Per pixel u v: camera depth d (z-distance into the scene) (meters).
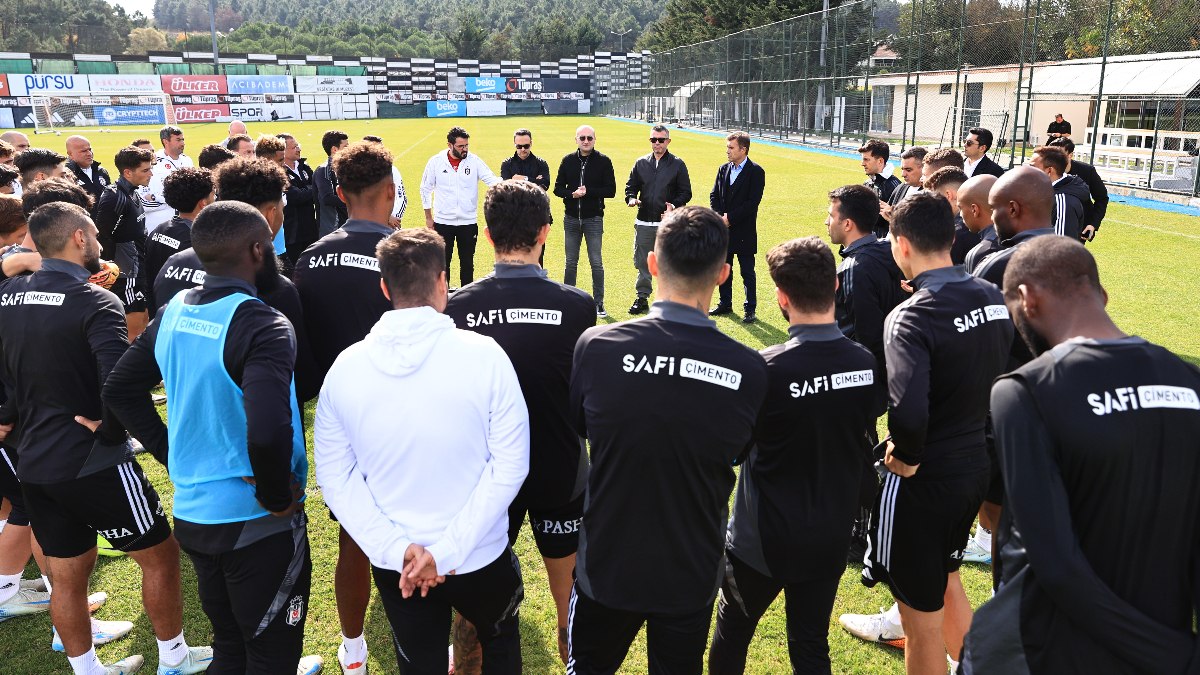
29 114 47.94
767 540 2.31
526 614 3.43
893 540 2.56
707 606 2.12
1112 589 1.54
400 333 2.00
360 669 2.97
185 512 2.29
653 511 2.01
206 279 2.30
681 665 2.16
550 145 29.83
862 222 3.36
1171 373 1.55
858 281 3.30
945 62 22.19
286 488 2.19
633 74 70.94
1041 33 19.00
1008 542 1.79
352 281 2.99
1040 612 1.66
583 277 9.55
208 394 2.21
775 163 22.61
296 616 2.44
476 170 8.09
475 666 2.67
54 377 2.57
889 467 2.49
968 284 2.47
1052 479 1.55
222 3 186.38
